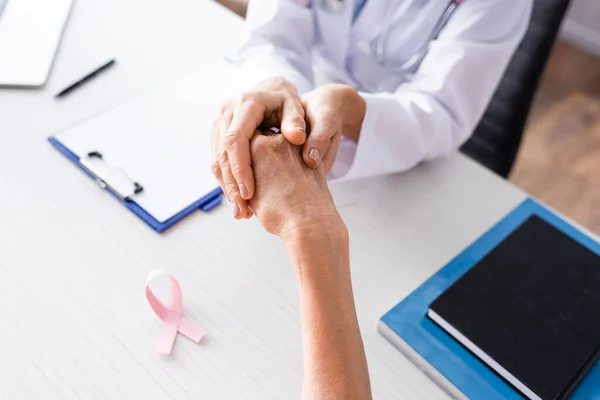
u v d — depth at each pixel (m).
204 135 0.83
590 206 1.78
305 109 0.72
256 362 0.61
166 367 0.59
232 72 0.94
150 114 0.85
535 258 0.69
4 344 0.60
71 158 0.78
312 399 0.47
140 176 0.76
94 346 0.60
